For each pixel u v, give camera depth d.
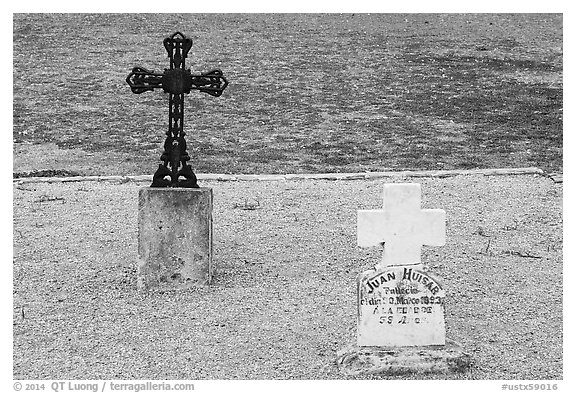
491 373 9.84
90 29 32.75
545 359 10.23
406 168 20.05
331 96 26.44
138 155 21.12
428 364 9.78
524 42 31.86
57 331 10.96
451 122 23.97
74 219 15.45
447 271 13.02
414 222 9.85
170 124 12.45
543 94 26.42
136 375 9.85
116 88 27.02
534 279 12.75
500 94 26.44
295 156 21.11
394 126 23.62
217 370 9.92
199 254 12.27
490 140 22.39
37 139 22.47
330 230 14.97
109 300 11.95
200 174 18.81
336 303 11.82
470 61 29.73
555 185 17.88
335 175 18.64
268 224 15.26
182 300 11.95
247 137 22.73
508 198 16.86
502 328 11.05
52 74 28.06
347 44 31.78
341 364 9.87
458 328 11.00
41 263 13.30
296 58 30.19
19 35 31.66
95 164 20.30
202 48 30.97
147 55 30.05
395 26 34.03
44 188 17.55
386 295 9.88
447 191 17.33
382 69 28.98
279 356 10.23
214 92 12.53
